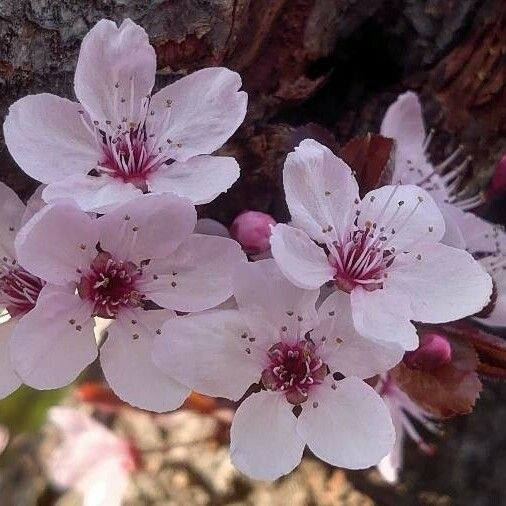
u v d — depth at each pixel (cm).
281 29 11
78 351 9
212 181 10
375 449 9
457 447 14
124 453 15
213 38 10
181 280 10
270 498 15
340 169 10
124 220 9
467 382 10
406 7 12
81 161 10
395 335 9
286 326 10
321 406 10
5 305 10
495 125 13
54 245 9
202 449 15
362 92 13
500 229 12
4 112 10
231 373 9
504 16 12
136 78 10
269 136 12
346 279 10
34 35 10
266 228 10
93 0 10
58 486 16
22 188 11
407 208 10
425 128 13
